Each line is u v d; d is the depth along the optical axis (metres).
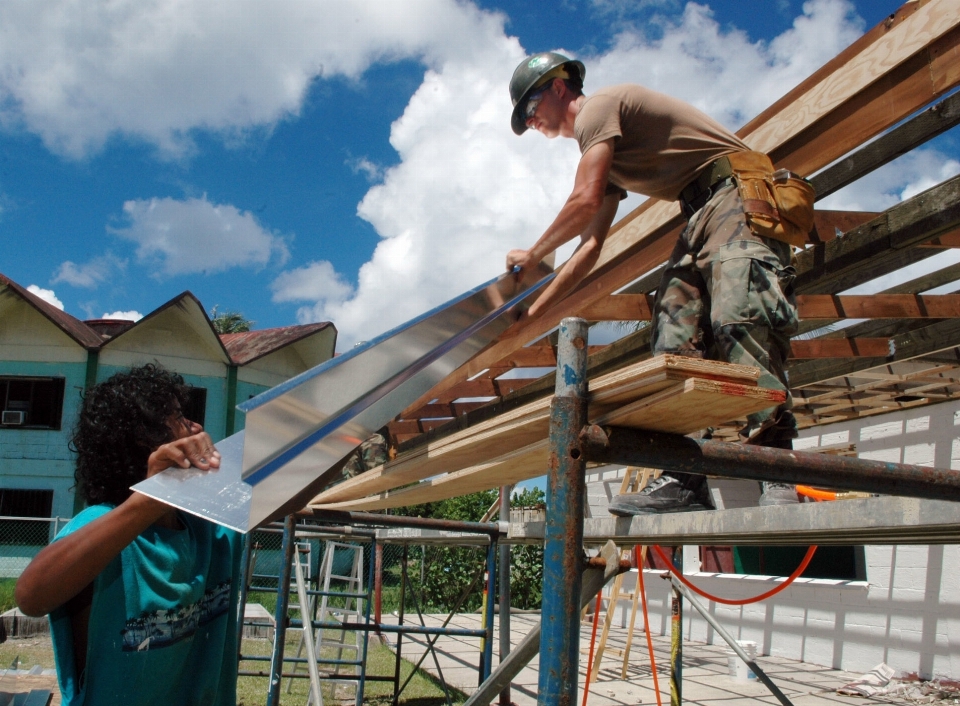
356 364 1.48
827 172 2.90
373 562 6.68
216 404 19.86
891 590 7.79
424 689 8.09
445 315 1.79
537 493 15.66
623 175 2.60
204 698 1.74
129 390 1.76
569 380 1.50
